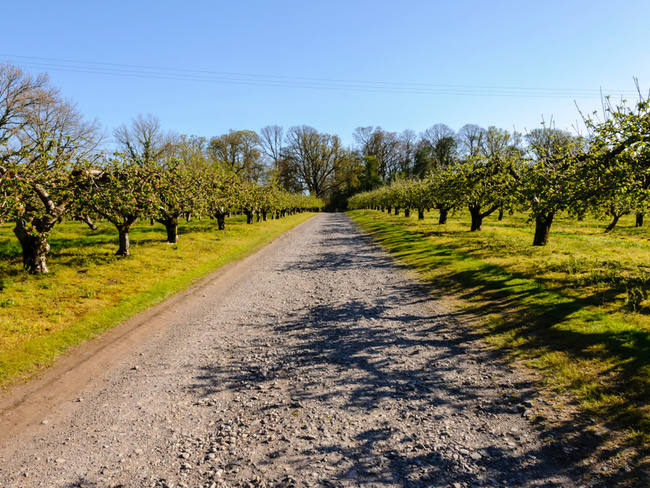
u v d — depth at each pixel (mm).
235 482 3811
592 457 3791
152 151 40812
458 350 6898
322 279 13812
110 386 6238
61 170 11961
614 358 5750
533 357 6254
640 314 7371
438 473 3766
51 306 9508
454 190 23188
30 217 10469
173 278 13641
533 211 14062
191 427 4930
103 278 12516
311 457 4156
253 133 71188
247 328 8891
